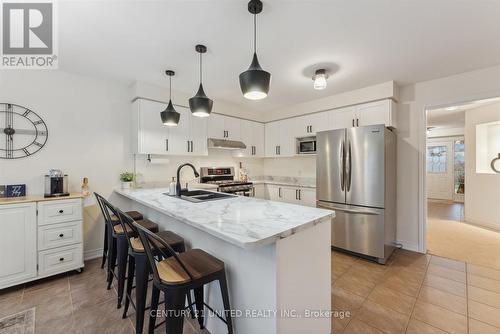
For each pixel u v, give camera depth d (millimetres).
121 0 1517
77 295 2064
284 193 4395
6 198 2281
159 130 3168
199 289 1626
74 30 1867
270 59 2387
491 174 4137
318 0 1528
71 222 2406
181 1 1532
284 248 1230
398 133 3244
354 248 2916
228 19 1732
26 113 2490
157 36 1962
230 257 1466
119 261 1879
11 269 2092
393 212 3086
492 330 1639
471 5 1573
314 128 3861
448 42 2062
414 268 2609
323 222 1547
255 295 1298
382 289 2178
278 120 4484
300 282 1348
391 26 1821
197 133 3590
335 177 3094
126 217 1418
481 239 3568
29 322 1712
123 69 2645
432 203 6645
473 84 2693
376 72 2723
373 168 2783
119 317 1771
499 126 4172
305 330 1388
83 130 2842
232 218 1442
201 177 3986
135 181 3225
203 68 2613
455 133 6863
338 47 2146
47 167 2609
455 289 2168
